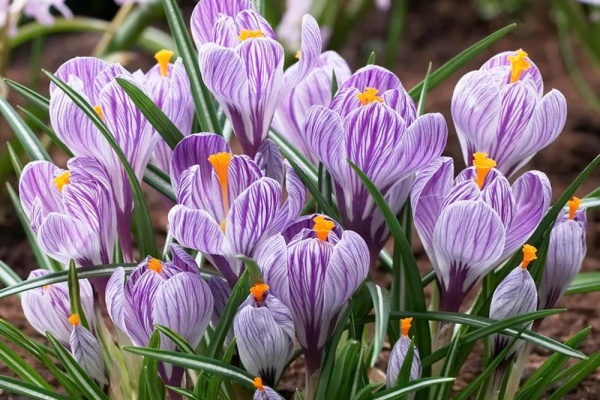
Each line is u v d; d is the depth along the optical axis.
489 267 0.99
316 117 0.98
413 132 0.97
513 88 1.00
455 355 1.03
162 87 1.02
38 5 1.44
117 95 1.00
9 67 2.30
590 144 1.81
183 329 0.97
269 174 1.01
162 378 1.00
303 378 1.17
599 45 1.87
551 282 1.03
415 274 1.00
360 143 0.98
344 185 1.00
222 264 0.98
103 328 1.04
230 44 1.00
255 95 1.00
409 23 2.57
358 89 1.01
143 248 1.03
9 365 1.05
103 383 1.02
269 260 0.96
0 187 1.58
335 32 2.03
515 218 0.98
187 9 2.63
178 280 0.96
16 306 1.32
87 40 2.48
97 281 1.02
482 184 0.97
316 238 0.96
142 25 1.69
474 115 1.01
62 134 1.00
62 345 1.04
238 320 0.96
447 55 2.40
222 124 1.12
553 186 1.67
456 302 1.00
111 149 1.01
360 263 0.96
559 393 1.05
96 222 1.00
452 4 2.64
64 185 0.99
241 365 1.02
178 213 0.95
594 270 1.39
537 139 1.01
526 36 2.45
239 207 0.95
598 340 1.24
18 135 1.09
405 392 0.98
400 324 1.06
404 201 1.01
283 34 1.79
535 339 0.99
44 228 0.99
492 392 1.04
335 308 0.97
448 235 0.97
